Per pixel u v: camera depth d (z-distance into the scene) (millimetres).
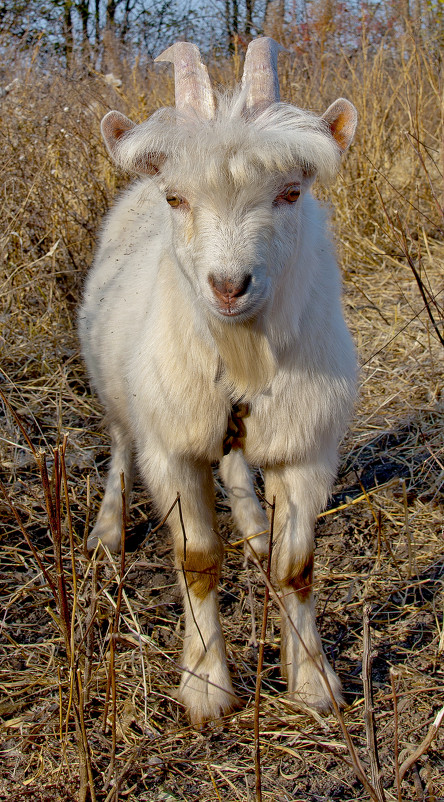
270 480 3066
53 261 5238
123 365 3371
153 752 2674
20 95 5941
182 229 2635
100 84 6578
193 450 2930
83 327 4027
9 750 2689
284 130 2459
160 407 2910
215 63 7246
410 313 5805
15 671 3031
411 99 7219
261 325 2635
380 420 4734
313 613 2996
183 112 2590
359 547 3797
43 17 10461
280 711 2861
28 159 5578
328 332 2920
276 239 2562
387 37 8297
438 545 3730
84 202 5754
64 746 2574
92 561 2900
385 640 3191
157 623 3379
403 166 7426
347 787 2490
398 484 4191
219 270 2406
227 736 2760
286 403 2816
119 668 3037
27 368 5137
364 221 6992
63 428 4684
